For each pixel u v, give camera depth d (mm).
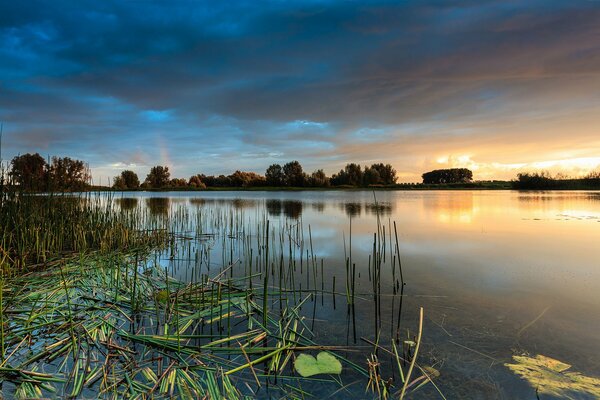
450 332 3453
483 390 2525
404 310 4047
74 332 3473
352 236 9117
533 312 3918
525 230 9688
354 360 2988
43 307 4012
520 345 3168
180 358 3020
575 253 6805
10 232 6441
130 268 6070
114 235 8453
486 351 3074
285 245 8266
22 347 3178
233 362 2973
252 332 3529
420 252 7066
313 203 21625
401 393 2504
